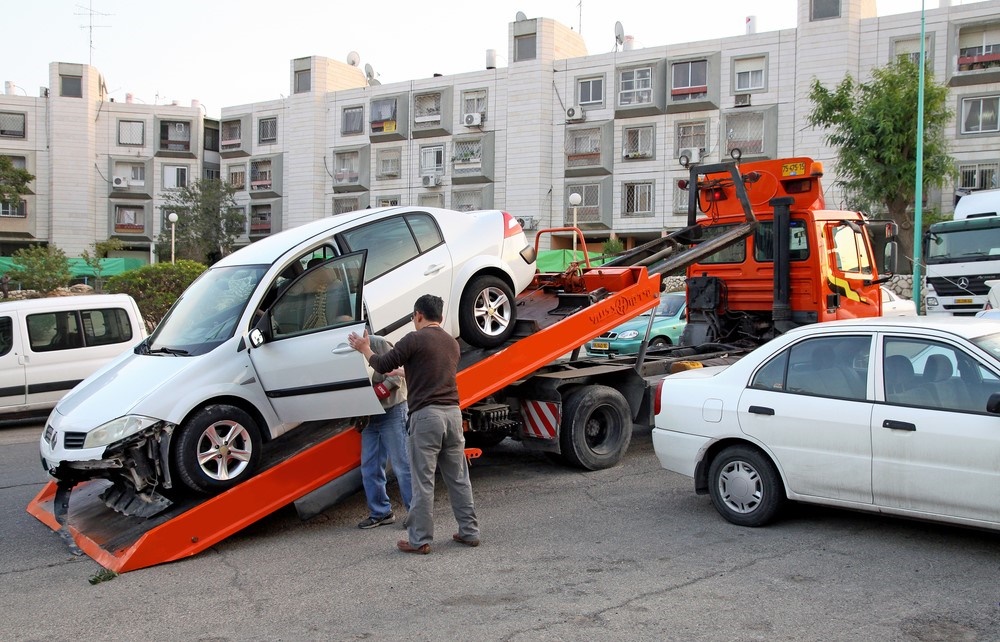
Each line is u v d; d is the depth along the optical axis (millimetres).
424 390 6066
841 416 5832
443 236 7812
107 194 53438
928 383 5566
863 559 5555
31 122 52438
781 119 36094
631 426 9023
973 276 17297
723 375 6691
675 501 7320
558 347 8172
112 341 13203
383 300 7059
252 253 7477
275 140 50125
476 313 7844
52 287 26453
